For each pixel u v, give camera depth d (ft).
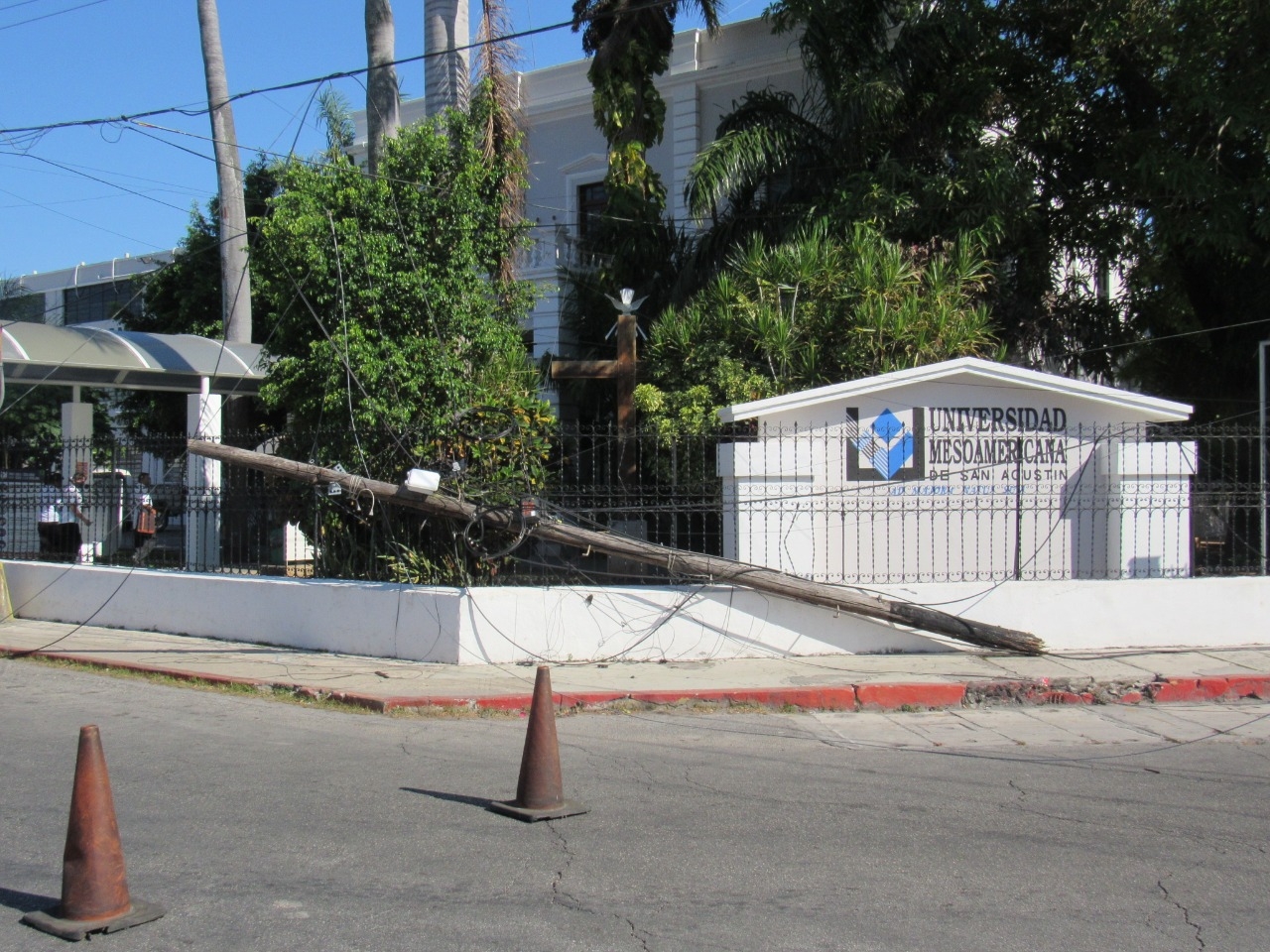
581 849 18.19
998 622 35.35
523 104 66.80
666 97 77.77
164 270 81.46
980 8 55.47
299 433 40.65
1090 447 37.14
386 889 16.31
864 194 52.85
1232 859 18.07
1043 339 57.93
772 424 35.78
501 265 48.47
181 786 21.67
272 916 15.25
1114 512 36.94
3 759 23.79
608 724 27.91
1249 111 48.49
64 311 130.93
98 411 90.89
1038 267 57.41
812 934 14.84
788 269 47.16
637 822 19.67
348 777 22.48
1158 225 52.47
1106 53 55.83
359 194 42.63
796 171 58.34
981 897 16.26
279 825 19.26
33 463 45.06
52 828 19.02
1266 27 48.93
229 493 40.34
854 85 54.24
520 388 43.52
